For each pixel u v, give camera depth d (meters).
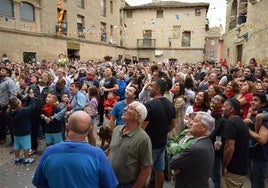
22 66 11.56
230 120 3.17
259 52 14.93
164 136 3.76
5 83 6.52
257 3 15.21
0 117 6.59
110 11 28.94
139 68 11.70
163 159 3.85
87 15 24.47
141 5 31.75
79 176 1.99
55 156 2.05
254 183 3.65
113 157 2.85
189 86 5.56
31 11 17.95
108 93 6.75
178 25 30.94
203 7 30.00
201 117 2.73
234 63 20.39
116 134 2.95
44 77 6.79
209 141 2.75
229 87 5.38
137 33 32.12
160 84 3.81
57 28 20.36
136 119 2.77
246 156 3.19
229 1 22.84
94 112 5.52
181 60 31.38
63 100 5.86
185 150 2.66
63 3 21.06
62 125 5.83
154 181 4.26
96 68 12.48
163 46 31.59
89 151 2.08
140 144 2.72
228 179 3.21
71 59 21.17
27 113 5.35
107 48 27.97
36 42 18.19
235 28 20.33
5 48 15.72
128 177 2.75
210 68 11.62
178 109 4.68
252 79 7.20
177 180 2.77
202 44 30.69
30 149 6.02
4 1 15.75
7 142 6.82
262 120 3.47
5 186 4.47
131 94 4.02
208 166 2.65
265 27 14.06
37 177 2.12
